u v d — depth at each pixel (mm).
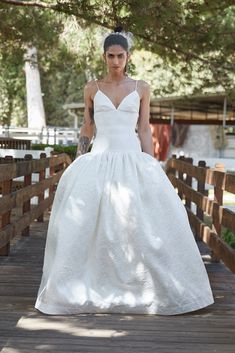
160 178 4691
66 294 4484
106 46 4840
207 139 26406
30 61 14164
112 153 4766
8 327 4199
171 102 24859
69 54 14594
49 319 4387
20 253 7270
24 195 7223
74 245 4527
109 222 4539
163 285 4512
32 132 23359
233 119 26453
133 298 4527
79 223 4555
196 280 4664
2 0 8758
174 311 4547
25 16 11438
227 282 5871
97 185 4621
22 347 3809
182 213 4680
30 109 29797
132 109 4836
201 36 10055
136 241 4508
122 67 4848
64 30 12070
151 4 8125
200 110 26781
